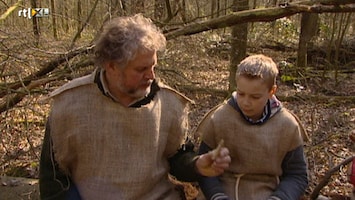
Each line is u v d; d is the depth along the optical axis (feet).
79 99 5.44
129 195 5.53
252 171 6.10
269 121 5.96
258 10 11.16
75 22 15.66
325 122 14.26
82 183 5.64
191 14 16.51
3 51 9.87
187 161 5.86
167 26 13.44
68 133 5.47
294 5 10.89
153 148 5.60
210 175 5.62
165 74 12.60
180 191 6.50
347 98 16.37
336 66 20.42
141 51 4.94
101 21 13.03
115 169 5.46
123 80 5.17
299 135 6.04
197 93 14.74
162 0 14.65
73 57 10.86
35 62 10.63
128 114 5.41
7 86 9.91
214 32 20.16
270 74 5.55
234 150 6.11
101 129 5.41
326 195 8.70
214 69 19.29
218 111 6.19
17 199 8.73
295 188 5.97
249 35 24.85
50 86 11.51
